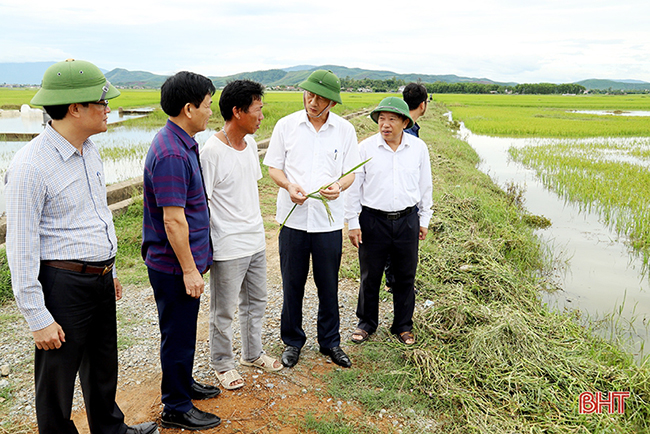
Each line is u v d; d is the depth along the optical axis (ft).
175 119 8.24
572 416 9.87
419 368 11.05
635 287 19.30
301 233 11.05
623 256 22.99
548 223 28.32
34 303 6.62
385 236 11.96
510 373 10.85
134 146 51.85
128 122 85.81
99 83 6.91
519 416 9.89
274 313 14.30
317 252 11.16
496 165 49.32
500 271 17.06
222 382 10.49
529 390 10.52
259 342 11.16
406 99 14.84
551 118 116.06
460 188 30.19
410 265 12.32
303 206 10.90
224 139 9.47
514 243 21.80
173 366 8.84
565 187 37.93
